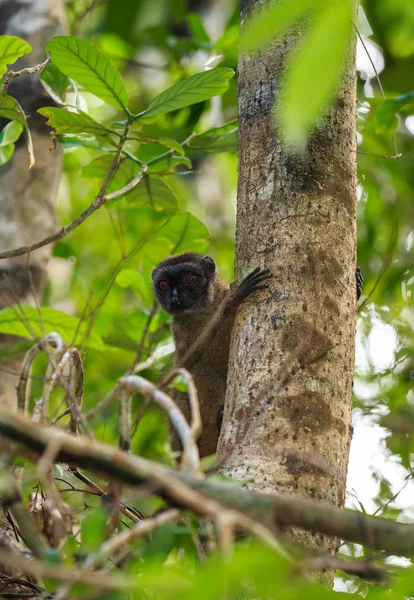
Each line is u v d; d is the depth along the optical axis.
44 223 14.67
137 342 16.08
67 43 10.51
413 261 19.09
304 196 9.36
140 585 4.92
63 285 21.28
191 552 10.96
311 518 5.82
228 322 13.02
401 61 17.92
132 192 15.01
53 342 7.99
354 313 9.09
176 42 20.61
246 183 9.80
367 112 18.45
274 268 9.14
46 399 7.00
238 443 8.10
